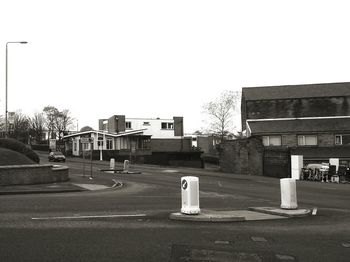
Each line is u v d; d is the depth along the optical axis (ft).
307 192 88.53
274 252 28.48
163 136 271.90
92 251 27.50
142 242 30.58
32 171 86.79
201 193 79.77
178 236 33.27
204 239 32.27
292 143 178.29
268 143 180.24
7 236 31.96
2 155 92.12
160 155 199.72
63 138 288.71
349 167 135.44
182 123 274.16
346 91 193.88
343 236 34.96
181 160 197.77
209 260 25.86
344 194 84.79
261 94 200.34
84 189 81.30
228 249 28.99
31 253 26.68
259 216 46.26
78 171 137.08
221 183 109.91
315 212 51.11
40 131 344.28
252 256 27.17
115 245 29.40
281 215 47.06
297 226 40.04
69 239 31.17
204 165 212.02
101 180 102.83
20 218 41.09
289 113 191.42
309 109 190.49
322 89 197.36
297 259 26.76
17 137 304.30
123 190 81.87
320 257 27.35
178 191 81.05
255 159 152.76
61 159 196.44
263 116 193.57
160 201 60.80
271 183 114.42
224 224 40.50
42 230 34.68
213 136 278.67
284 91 200.23
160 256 26.48
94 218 42.16
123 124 257.75
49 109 413.59
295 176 138.62
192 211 43.42
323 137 177.47
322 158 168.25
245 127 207.62
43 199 60.08
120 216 43.96
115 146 236.63
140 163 202.69
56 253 26.78
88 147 237.86
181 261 25.40
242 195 76.64
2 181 82.17
